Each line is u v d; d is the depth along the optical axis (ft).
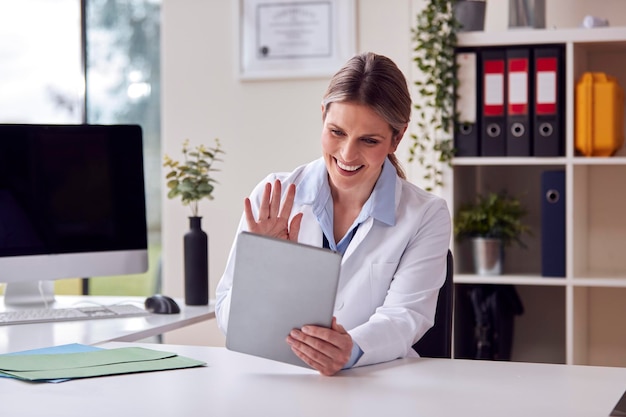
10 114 13.25
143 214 8.61
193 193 9.14
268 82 11.71
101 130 8.46
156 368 5.49
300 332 5.37
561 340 11.11
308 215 6.80
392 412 4.49
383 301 6.64
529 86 10.06
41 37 13.15
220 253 11.89
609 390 4.98
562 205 9.98
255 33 11.68
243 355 5.98
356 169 6.22
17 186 8.13
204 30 11.93
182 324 7.70
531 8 10.14
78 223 8.34
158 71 13.23
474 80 10.14
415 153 10.96
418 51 10.57
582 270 10.59
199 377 5.30
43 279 8.17
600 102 9.89
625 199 10.87
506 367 5.63
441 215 6.73
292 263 5.41
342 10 11.37
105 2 13.28
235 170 11.85
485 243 10.31
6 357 5.79
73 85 13.14
